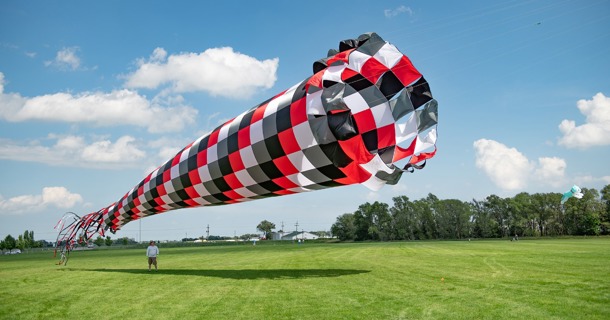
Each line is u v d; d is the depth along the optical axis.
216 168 16.70
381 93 14.52
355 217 128.62
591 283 12.38
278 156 14.79
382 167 14.07
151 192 20.38
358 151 13.64
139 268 23.72
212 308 10.20
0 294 13.62
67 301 12.01
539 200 107.12
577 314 8.61
